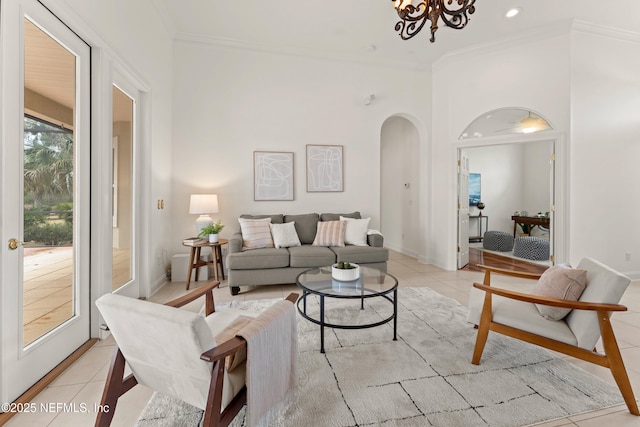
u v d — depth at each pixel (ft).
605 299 5.02
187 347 3.38
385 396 5.03
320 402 4.87
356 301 9.71
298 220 13.06
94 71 6.94
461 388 5.25
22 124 5.04
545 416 4.59
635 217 12.62
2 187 4.67
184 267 11.84
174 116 12.57
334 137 14.30
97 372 5.79
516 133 12.89
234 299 10.03
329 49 13.62
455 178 14.23
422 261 15.93
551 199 12.50
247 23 11.60
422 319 8.27
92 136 6.95
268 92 13.51
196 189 12.86
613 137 12.32
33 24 5.33
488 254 18.31
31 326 5.35
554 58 12.04
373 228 14.89
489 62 13.25
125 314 3.50
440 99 14.69
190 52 12.69
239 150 13.26
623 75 12.30
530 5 10.43
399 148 18.69
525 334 5.68
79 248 6.59
